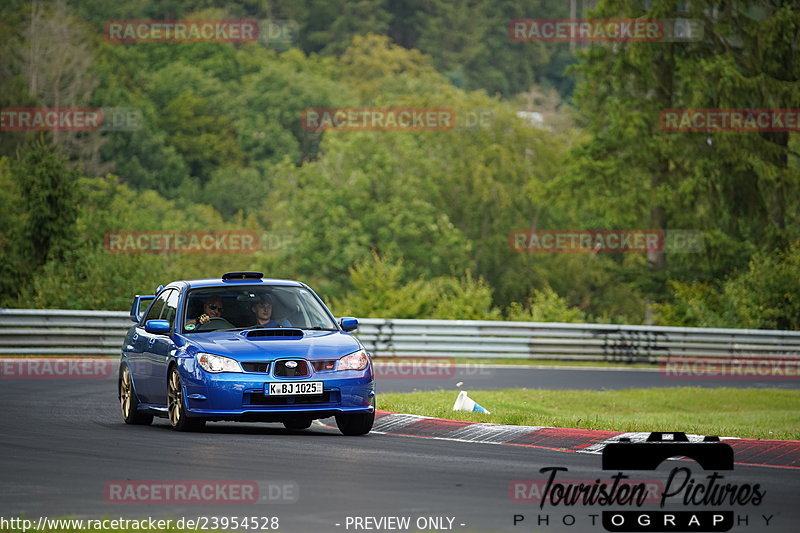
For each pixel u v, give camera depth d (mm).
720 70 164375
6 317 87500
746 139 166250
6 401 56750
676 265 177875
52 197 121375
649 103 173500
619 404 69625
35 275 112688
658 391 77062
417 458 36438
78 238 123000
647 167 175500
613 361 105750
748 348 108312
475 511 27156
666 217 177750
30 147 124562
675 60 172250
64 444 39438
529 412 60406
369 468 33938
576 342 104812
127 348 48656
